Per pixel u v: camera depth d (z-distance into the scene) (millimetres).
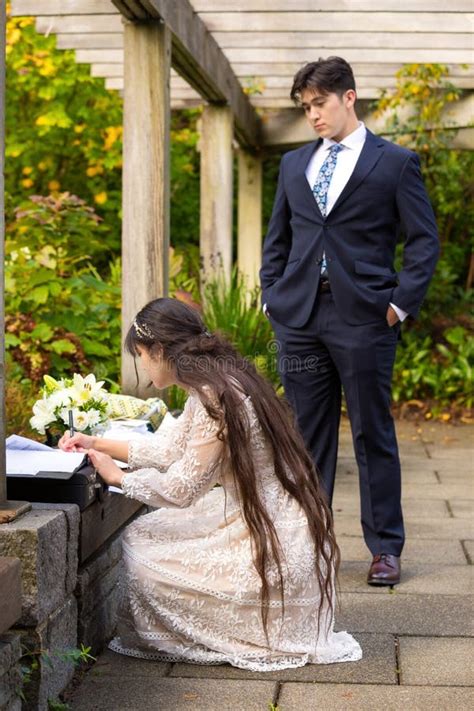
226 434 3369
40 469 3375
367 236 4371
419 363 10188
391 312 4320
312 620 3475
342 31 6680
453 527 5453
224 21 6691
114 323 7020
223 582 3400
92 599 3502
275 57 7758
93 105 11594
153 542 3502
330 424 4555
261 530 3355
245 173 10586
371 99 9555
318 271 4387
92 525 3496
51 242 7469
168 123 5512
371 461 4418
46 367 6555
